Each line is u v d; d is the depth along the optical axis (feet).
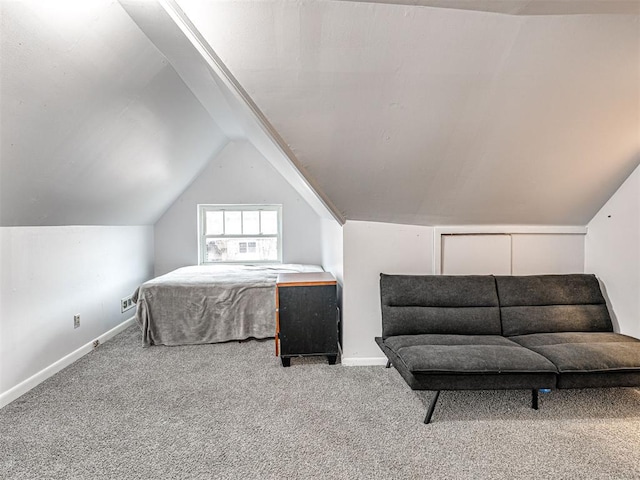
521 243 9.71
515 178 8.04
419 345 7.29
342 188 8.11
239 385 8.21
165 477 5.25
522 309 8.38
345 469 5.42
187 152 12.58
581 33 5.40
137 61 6.84
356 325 9.43
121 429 6.46
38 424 6.61
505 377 6.48
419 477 5.25
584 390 7.88
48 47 5.11
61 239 9.23
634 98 6.41
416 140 6.92
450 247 9.57
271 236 16.65
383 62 5.58
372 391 7.89
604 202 9.09
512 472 5.34
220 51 5.42
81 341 10.10
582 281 8.75
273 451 5.84
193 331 11.07
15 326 7.64
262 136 8.57
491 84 5.99
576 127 6.93
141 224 14.52
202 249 16.40
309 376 8.69
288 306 9.25
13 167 6.28
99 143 7.84
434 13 5.04
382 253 9.44
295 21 5.08
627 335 8.43
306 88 5.91
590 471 5.35
